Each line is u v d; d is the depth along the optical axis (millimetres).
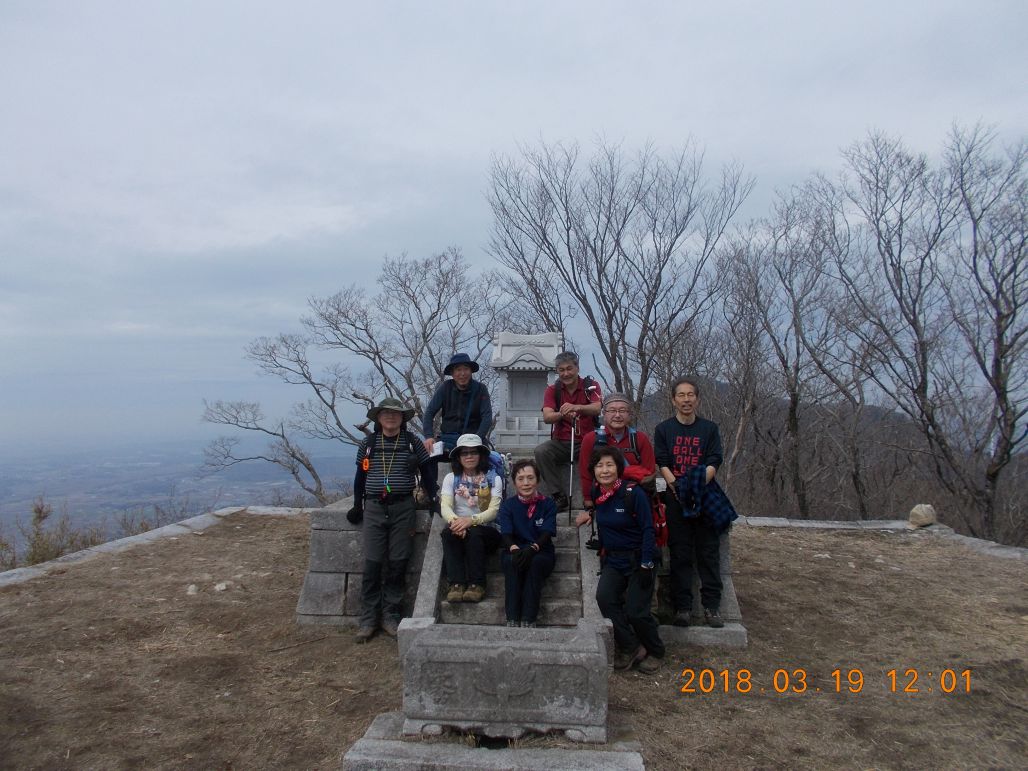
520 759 3688
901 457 21375
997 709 4535
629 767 3621
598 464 5141
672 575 5727
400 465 5746
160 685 4828
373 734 3994
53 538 9578
